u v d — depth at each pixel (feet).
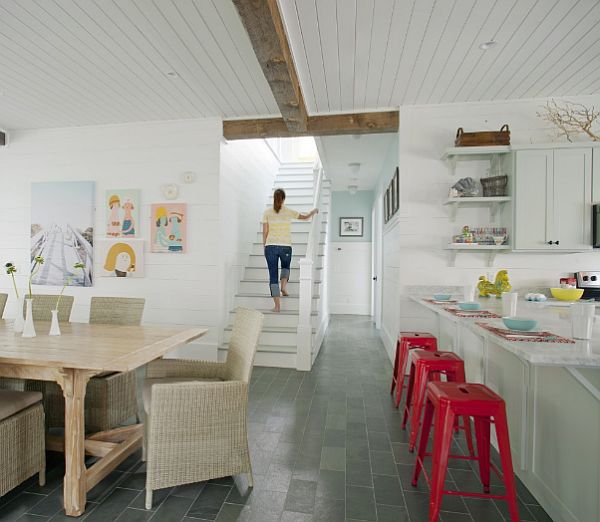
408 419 9.01
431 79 10.64
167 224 13.99
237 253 15.96
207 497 6.13
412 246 12.42
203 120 13.83
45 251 14.80
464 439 8.22
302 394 10.74
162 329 8.48
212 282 13.78
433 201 12.34
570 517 5.24
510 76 10.46
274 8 7.14
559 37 8.64
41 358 5.83
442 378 10.96
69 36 8.77
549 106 11.76
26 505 5.94
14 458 5.93
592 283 11.07
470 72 10.25
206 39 8.86
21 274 15.06
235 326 7.61
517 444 6.83
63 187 14.67
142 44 9.09
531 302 10.21
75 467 5.70
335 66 9.93
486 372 8.26
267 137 13.89
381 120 12.69
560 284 11.32
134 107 12.88
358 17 7.91
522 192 10.88
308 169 23.20
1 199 15.20
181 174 13.97
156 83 11.12
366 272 26.13
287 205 20.72
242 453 6.38
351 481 6.58
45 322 9.32
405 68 10.04
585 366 3.95
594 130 11.53
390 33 8.48
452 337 10.43
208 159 13.80
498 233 11.50
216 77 10.75
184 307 13.94
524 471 6.57
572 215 10.68
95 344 6.87
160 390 5.81
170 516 5.68
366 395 10.69
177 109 13.05
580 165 10.68
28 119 13.96
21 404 6.15
